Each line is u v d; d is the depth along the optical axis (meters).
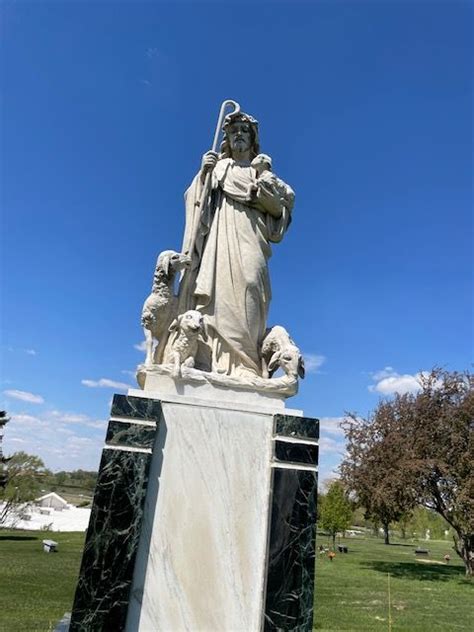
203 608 3.69
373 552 34.44
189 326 4.41
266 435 4.27
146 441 3.92
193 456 4.04
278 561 3.89
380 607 13.23
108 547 3.62
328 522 35.44
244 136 5.75
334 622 10.89
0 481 34.06
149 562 3.70
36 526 39.41
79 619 3.42
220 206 5.33
